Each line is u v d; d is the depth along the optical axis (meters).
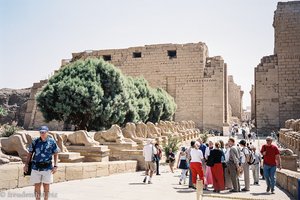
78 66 32.84
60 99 30.58
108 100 31.88
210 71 53.06
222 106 51.53
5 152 11.62
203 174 10.91
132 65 57.03
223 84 52.25
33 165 6.80
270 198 9.63
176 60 54.84
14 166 9.42
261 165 15.63
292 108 47.00
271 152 10.86
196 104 52.84
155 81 55.47
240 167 11.30
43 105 31.53
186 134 33.66
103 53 58.94
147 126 25.39
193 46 54.31
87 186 10.88
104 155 15.78
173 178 14.91
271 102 48.06
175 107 50.91
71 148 15.76
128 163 16.62
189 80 53.72
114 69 33.59
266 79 48.81
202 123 52.03
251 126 54.97
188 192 10.56
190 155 11.12
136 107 37.47
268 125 47.72
